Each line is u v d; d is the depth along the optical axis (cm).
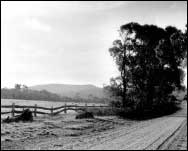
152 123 2439
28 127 1758
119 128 1955
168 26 4941
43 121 2230
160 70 4759
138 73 4209
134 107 4006
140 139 1314
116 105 4191
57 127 1850
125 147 1061
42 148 1020
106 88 4209
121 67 4238
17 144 1127
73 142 1184
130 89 4231
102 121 2478
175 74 5016
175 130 1795
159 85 4922
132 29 4328
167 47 4897
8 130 1565
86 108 3578
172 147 1110
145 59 4422
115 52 4256
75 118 2616
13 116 2383
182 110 6178
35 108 2727
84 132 1633
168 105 5597
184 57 5169
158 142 1227
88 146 1066
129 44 4288
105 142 1189
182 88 5500
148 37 4378
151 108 4250
